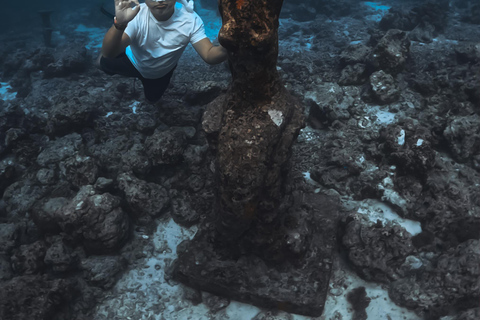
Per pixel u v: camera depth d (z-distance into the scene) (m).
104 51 2.71
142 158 3.04
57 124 3.44
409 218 2.84
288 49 5.09
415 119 3.47
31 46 6.08
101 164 3.14
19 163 3.33
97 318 2.46
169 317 2.44
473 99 3.52
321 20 6.07
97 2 8.24
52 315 2.36
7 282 2.42
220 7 2.01
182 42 2.79
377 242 2.55
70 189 3.03
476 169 3.10
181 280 2.54
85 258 2.68
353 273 2.58
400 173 3.02
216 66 4.52
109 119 3.59
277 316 2.38
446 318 2.27
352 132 3.45
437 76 3.79
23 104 4.13
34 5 8.13
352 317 2.38
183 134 3.21
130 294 2.56
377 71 3.84
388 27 5.48
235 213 2.13
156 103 3.57
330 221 2.72
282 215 2.46
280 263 2.46
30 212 2.95
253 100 2.09
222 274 2.44
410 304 2.36
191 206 2.96
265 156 2.07
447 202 2.74
